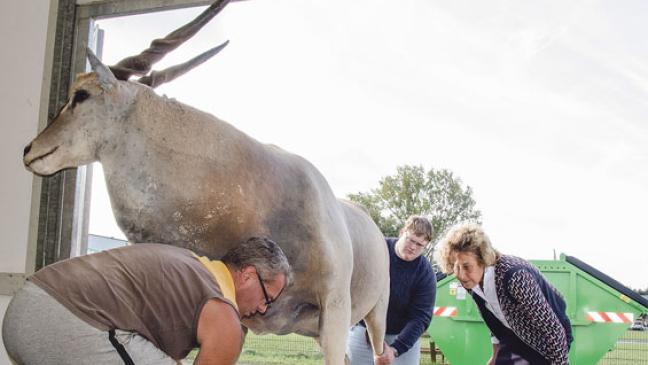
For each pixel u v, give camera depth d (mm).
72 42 4598
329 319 2795
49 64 4582
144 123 2414
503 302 3047
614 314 5133
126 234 2447
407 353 4234
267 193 2555
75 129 2420
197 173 2393
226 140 2488
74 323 1864
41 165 2426
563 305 3227
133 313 1915
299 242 2664
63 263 1997
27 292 1904
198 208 2389
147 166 2385
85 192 4648
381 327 3936
